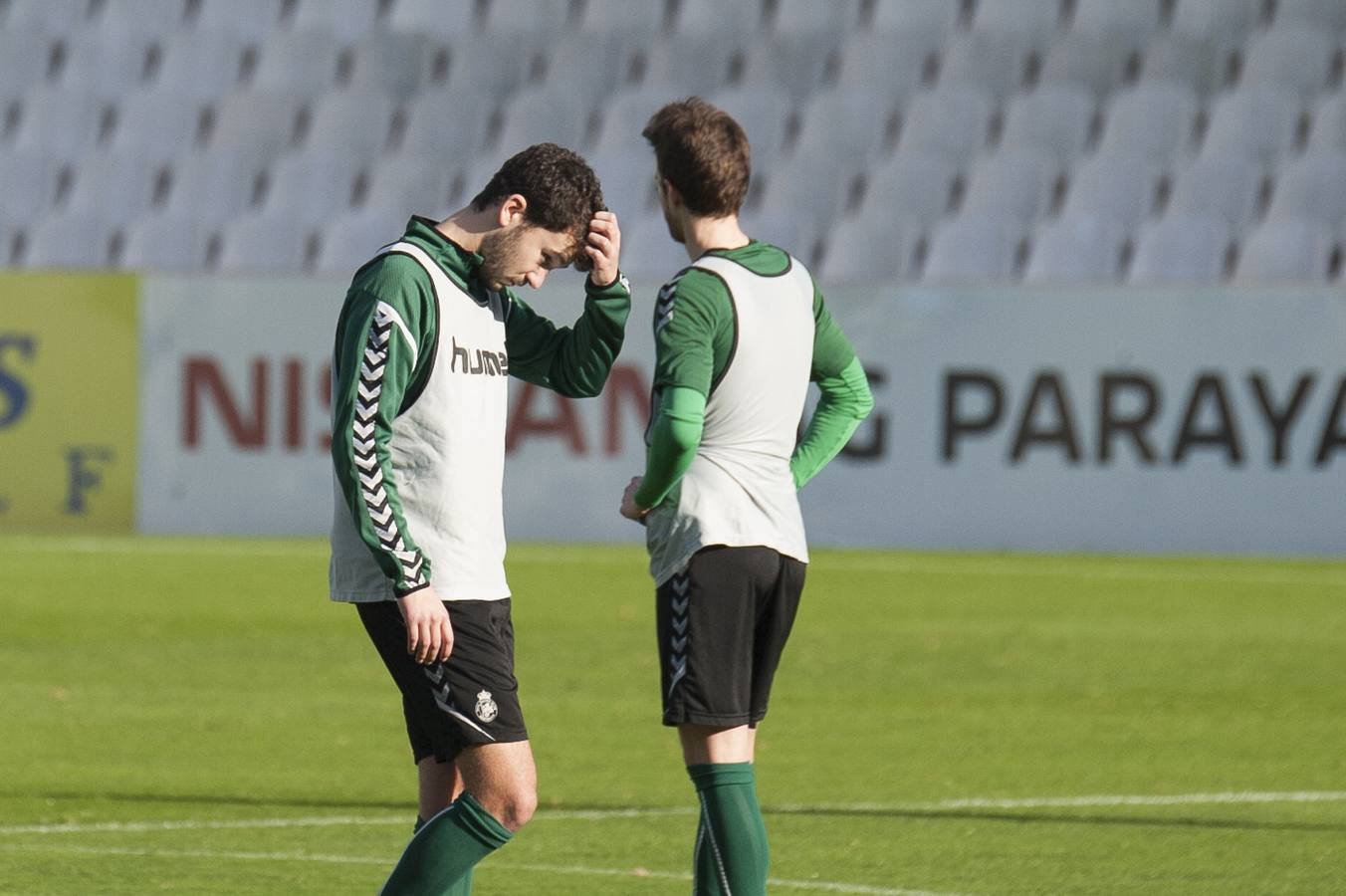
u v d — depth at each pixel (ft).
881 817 77.61
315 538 194.80
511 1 270.46
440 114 255.91
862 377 54.44
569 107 253.03
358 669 118.93
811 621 141.38
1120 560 181.27
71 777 85.71
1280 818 77.46
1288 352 182.39
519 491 193.57
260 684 113.09
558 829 75.15
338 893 64.03
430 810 53.42
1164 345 184.34
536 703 106.93
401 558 46.09
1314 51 242.37
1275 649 128.67
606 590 158.10
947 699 109.09
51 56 272.72
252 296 194.80
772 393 50.60
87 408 196.54
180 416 195.83
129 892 63.82
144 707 104.99
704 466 50.42
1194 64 245.86
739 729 50.60
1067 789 83.76
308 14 275.18
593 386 53.52
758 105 248.93
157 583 160.35
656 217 240.94
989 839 73.46
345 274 194.18
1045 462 186.70
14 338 197.36
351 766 88.79
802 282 51.52
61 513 197.57
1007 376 187.11
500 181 48.57
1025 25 255.29
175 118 262.88
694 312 49.39
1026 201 234.58
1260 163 234.38
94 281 196.03
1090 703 107.96
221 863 68.59
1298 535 183.01
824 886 65.57
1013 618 143.23
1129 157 235.61
